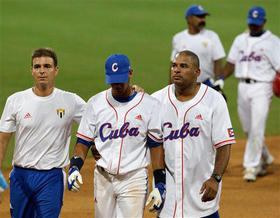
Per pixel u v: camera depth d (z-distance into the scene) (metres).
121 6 111.38
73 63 70.62
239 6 113.75
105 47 82.06
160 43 85.44
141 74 63.84
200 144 18.77
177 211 18.98
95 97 19.14
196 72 18.80
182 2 116.38
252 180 34.06
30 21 96.75
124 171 18.62
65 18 100.25
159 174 18.67
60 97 20.20
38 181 20.09
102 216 19.33
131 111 18.70
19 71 65.94
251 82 34.84
